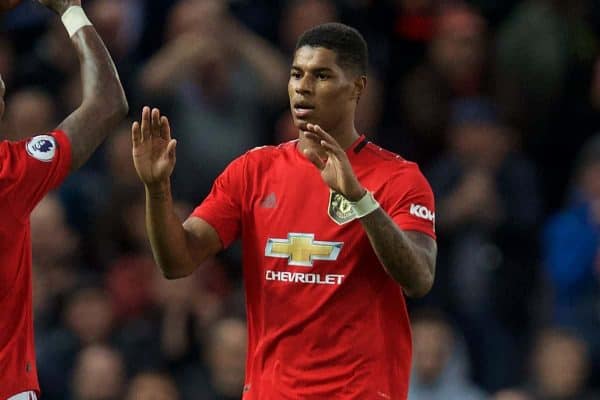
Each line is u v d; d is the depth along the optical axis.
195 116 43.97
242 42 45.00
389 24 47.56
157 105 44.16
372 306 25.27
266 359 25.50
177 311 40.88
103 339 40.59
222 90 44.28
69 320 40.62
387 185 25.45
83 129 25.09
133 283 41.66
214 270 41.97
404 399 25.67
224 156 43.94
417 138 46.25
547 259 44.22
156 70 44.34
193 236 25.53
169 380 39.81
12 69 45.84
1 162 24.45
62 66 45.53
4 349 24.89
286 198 25.52
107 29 45.12
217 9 44.69
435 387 40.41
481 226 43.81
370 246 25.16
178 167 43.53
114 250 42.56
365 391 25.11
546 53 47.34
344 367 25.14
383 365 25.31
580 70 47.75
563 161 48.03
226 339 39.38
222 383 39.53
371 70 46.47
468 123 44.50
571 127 47.81
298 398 25.19
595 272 43.31
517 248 44.16
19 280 24.95
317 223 25.31
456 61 46.66
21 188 24.47
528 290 44.03
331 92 25.11
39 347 40.09
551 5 47.91
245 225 25.78
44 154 24.66
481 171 44.38
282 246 25.41
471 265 43.47
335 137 25.53
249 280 25.78
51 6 26.28
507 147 45.59
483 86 47.22
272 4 46.94
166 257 25.19
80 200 43.31
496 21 49.50
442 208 43.97
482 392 41.28
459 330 42.56
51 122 43.91
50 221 41.25
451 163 44.53
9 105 45.19
